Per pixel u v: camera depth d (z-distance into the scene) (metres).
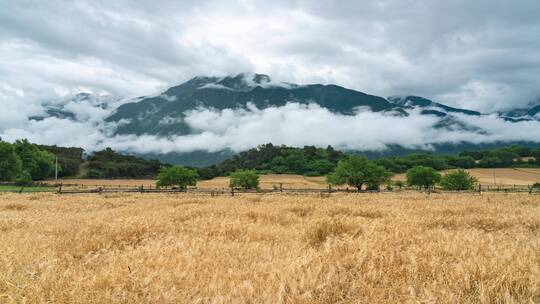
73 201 24.23
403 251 6.52
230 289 4.83
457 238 7.51
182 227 10.03
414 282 4.89
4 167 96.19
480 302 4.33
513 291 4.60
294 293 4.59
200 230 9.54
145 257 6.38
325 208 15.34
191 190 55.47
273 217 12.46
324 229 9.09
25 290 4.81
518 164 193.62
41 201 24.47
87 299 4.54
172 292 4.69
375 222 10.00
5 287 4.88
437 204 17.78
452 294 4.33
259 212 13.34
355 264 5.68
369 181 82.81
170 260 6.10
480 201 20.42
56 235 9.65
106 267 5.83
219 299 4.48
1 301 4.51
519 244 7.29
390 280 5.05
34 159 123.50
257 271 5.58
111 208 18.58
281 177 180.62
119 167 178.75
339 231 9.04
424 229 9.73
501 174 165.50
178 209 15.43
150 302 4.57
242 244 7.68
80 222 11.82
